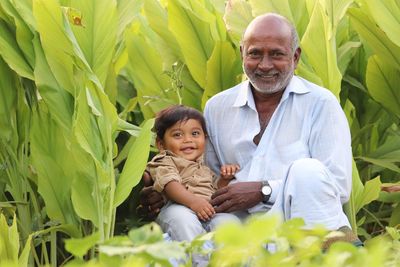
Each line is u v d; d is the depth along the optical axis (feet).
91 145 16.08
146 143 16.33
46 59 16.62
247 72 16.19
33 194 17.62
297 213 14.93
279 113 16.29
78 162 16.12
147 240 8.35
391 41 20.33
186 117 16.33
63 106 16.63
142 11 22.75
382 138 22.15
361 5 20.26
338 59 21.25
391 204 21.50
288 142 16.15
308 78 18.49
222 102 16.81
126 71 22.33
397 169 20.13
